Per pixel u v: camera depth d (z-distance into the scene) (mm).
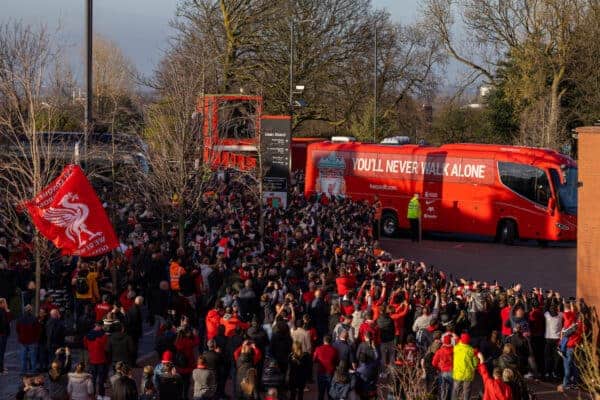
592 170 20516
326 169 47438
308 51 59938
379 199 46000
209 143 33781
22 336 18891
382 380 19078
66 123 33500
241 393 15852
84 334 19469
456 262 38469
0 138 24703
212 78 45500
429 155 44781
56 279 23469
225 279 22719
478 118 73875
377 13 64000
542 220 42125
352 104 64062
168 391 15742
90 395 15516
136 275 24594
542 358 21500
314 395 19438
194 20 54750
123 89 62531
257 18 56688
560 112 60469
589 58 59125
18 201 21828
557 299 21891
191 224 31172
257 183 35438
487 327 20641
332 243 29812
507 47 62594
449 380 17578
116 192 32281
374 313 20078
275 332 17984
